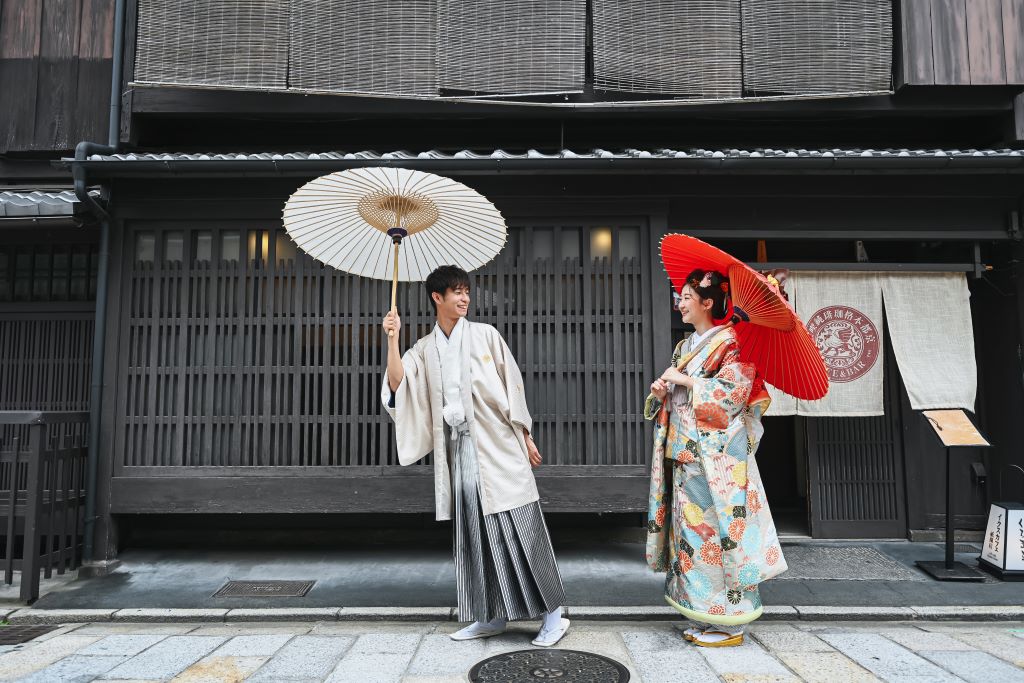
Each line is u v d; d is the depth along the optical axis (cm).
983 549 502
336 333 532
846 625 400
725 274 370
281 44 547
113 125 544
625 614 406
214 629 397
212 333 530
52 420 463
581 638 368
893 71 566
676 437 365
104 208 524
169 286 536
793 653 343
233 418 522
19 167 581
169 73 543
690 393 359
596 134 629
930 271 569
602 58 550
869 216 560
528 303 536
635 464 518
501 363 365
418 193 331
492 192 536
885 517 595
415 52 548
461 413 357
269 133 628
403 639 370
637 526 585
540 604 350
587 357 530
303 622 410
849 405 561
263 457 519
